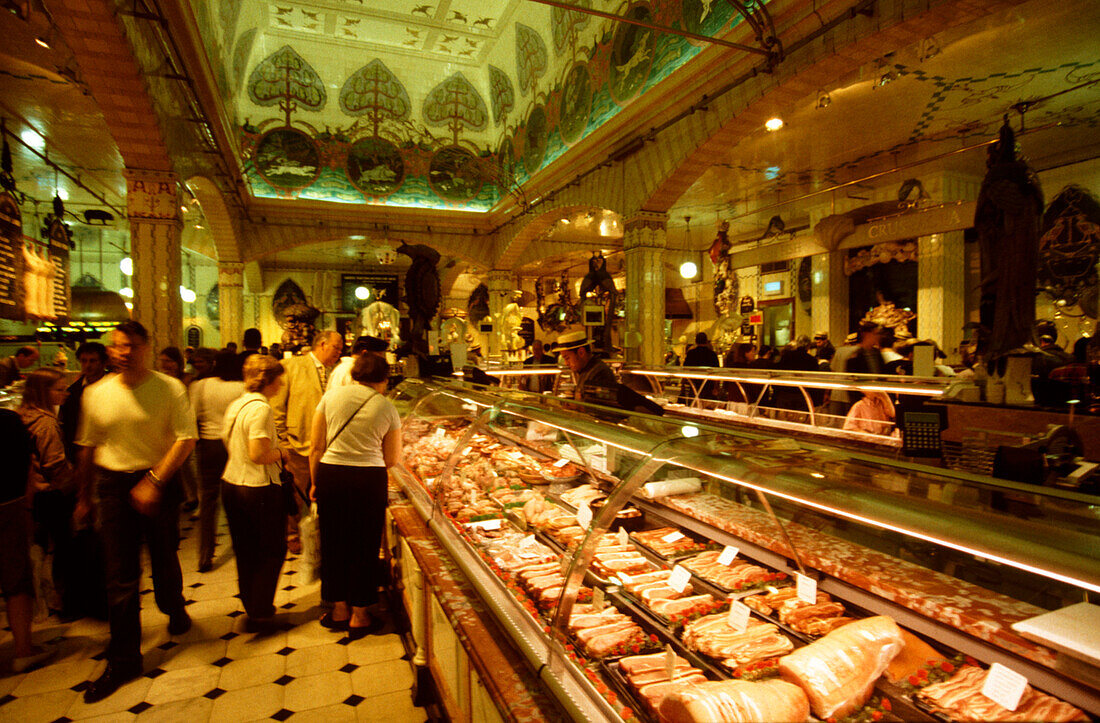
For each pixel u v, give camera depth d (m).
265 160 12.31
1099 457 2.78
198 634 3.46
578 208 9.92
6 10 4.76
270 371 3.36
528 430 3.35
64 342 11.84
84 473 2.94
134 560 2.96
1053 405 3.10
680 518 2.65
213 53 7.54
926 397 3.80
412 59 12.27
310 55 11.80
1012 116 7.37
